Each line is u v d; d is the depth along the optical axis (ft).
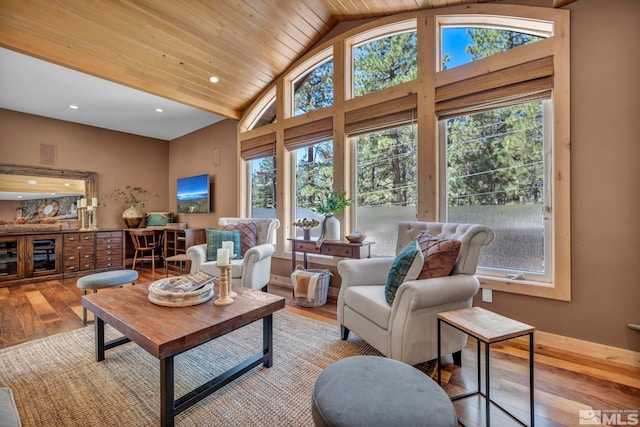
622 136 6.57
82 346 7.32
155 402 5.26
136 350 7.11
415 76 10.12
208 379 5.97
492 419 4.82
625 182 6.54
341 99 11.48
